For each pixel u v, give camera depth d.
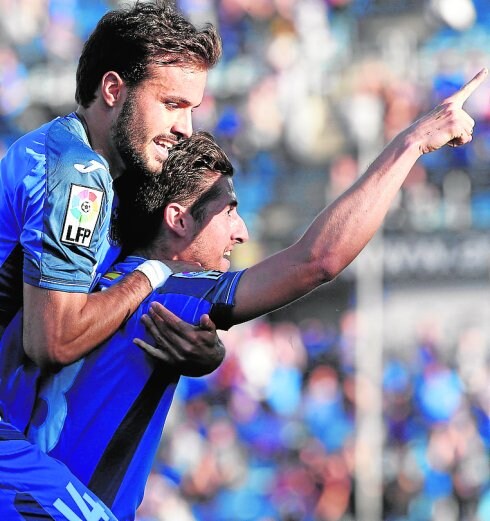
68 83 44.41
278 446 38.59
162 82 11.02
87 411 10.86
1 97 44.59
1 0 45.50
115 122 11.12
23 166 10.73
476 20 43.81
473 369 39.22
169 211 11.69
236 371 39.59
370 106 40.81
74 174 10.55
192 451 37.91
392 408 38.28
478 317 40.94
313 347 41.12
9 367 10.85
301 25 44.00
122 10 11.21
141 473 11.11
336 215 10.70
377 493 37.06
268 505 37.38
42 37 45.81
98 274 11.45
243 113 42.50
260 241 40.84
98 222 10.70
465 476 37.03
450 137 10.81
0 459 10.50
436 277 41.25
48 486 10.50
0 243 10.80
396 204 39.22
